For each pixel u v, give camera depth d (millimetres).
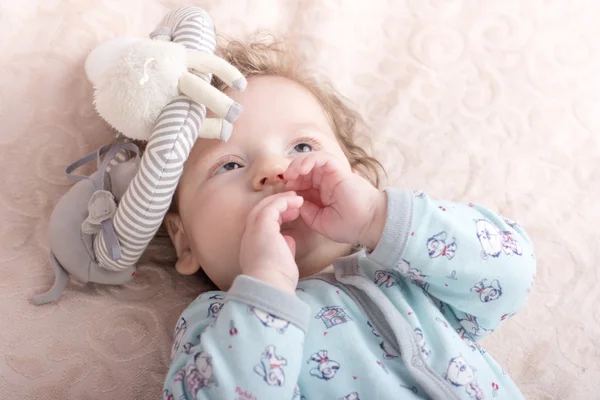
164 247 1179
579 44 1447
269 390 738
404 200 885
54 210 1026
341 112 1254
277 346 753
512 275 885
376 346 885
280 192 955
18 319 1004
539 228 1260
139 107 891
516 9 1453
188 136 911
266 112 1034
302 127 1031
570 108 1384
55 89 1148
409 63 1404
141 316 1064
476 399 854
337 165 915
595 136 1364
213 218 965
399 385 847
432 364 864
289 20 1394
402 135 1344
